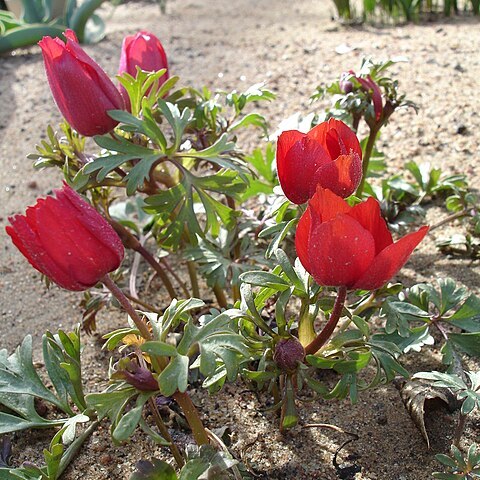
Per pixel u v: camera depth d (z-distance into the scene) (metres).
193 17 0.78
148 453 0.28
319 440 0.27
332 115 0.34
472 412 0.28
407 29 0.65
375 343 0.24
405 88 0.51
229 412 0.29
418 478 0.25
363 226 0.20
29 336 0.29
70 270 0.20
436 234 0.38
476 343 0.29
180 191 0.29
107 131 0.27
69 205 0.19
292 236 0.36
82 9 0.69
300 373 0.23
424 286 0.29
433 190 0.41
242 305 0.24
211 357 0.21
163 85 0.29
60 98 0.26
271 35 0.67
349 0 0.73
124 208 0.41
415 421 0.27
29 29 0.69
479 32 0.61
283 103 0.52
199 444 0.23
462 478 0.23
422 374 0.24
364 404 0.29
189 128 0.33
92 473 0.27
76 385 0.27
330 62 0.58
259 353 0.23
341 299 0.22
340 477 0.26
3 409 0.29
